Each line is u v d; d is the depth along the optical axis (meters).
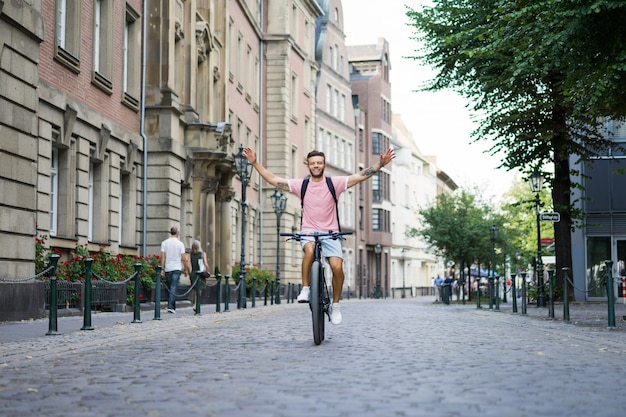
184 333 15.14
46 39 21.22
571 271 31.66
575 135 30.75
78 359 10.34
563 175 31.22
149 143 30.06
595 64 17.80
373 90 86.12
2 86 17.00
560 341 13.30
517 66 19.05
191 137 33.12
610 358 10.43
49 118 21.02
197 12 35.19
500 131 30.12
